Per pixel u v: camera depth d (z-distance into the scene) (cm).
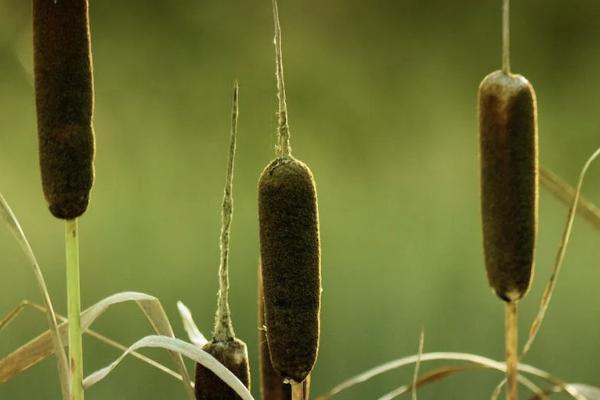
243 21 1814
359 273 974
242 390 253
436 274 962
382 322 901
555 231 1105
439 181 1288
